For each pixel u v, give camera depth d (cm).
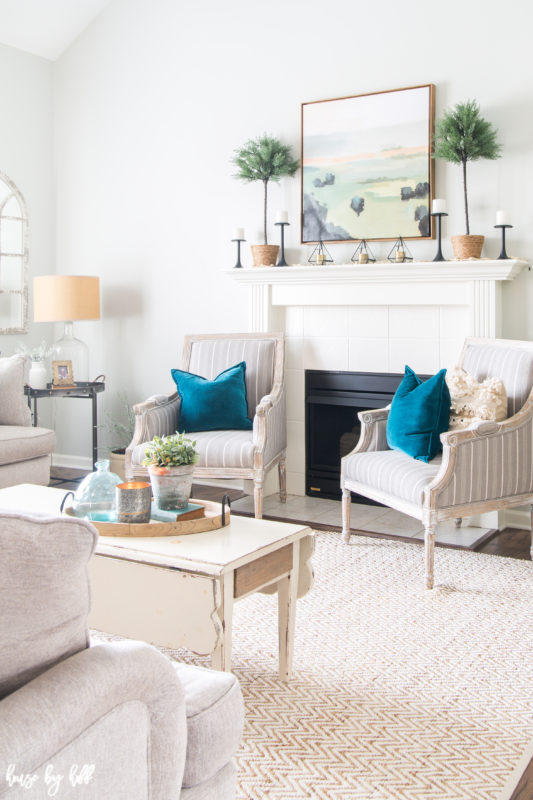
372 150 417
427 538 295
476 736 191
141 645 107
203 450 378
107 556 201
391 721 198
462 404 329
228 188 469
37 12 490
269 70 450
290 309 448
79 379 502
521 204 381
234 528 220
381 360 421
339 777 173
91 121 521
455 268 380
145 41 494
